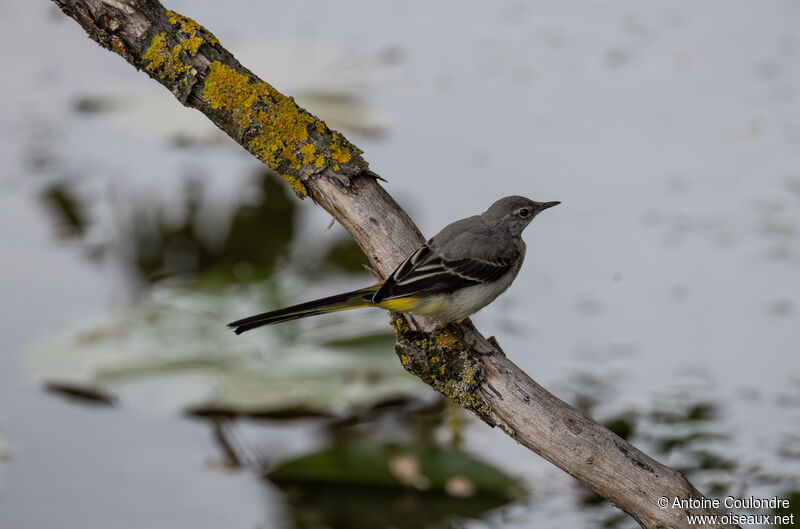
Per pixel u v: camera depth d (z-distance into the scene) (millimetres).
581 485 10031
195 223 14211
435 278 8711
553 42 18047
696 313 12359
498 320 12469
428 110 16047
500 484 10055
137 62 8570
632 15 19016
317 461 10297
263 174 15352
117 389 10766
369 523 9539
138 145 15523
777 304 12406
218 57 8578
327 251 13695
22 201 14477
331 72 16812
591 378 11398
